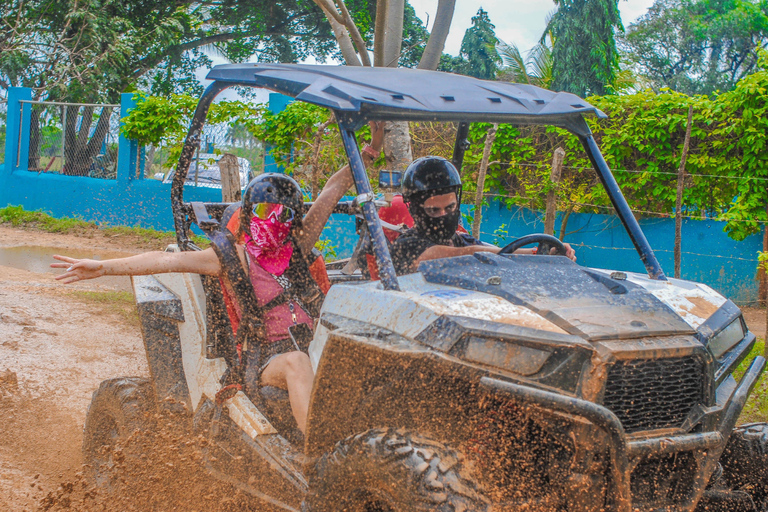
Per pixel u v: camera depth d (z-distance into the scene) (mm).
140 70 22688
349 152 2727
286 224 3389
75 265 2953
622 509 2059
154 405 3768
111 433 3982
